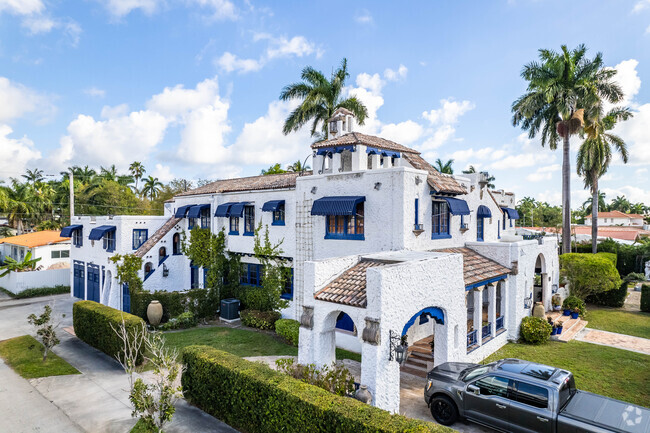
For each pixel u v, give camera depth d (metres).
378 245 18.48
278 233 23.73
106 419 12.52
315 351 13.04
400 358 11.23
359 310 11.80
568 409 9.70
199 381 12.80
